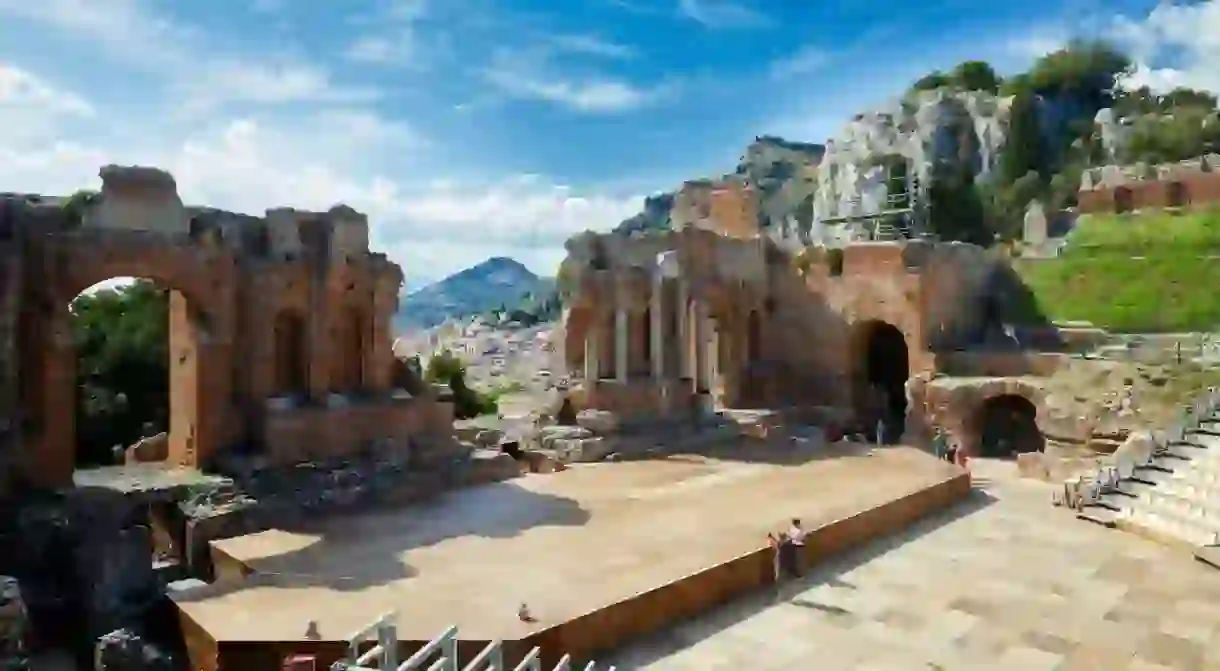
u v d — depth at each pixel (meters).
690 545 21.84
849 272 47.47
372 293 30.50
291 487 25.39
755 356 48.16
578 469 32.69
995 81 123.50
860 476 31.58
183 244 25.23
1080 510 28.73
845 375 47.19
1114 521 27.11
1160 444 31.02
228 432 26.55
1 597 14.26
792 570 21.62
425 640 15.30
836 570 22.34
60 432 22.78
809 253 49.44
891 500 26.95
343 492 25.75
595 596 17.80
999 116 98.44
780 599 20.05
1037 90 111.88
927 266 46.16
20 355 22.56
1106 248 55.81
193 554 21.92
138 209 24.64
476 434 34.78
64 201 24.61
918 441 42.53
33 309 22.62
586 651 16.64
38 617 17.89
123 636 15.71
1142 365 39.16
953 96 102.75
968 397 41.72
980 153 98.75
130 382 40.62
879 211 96.12
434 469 29.20
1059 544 25.02
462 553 21.17
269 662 15.12
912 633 18.00
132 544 18.89
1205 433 30.91
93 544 18.58
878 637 17.77
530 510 25.98
